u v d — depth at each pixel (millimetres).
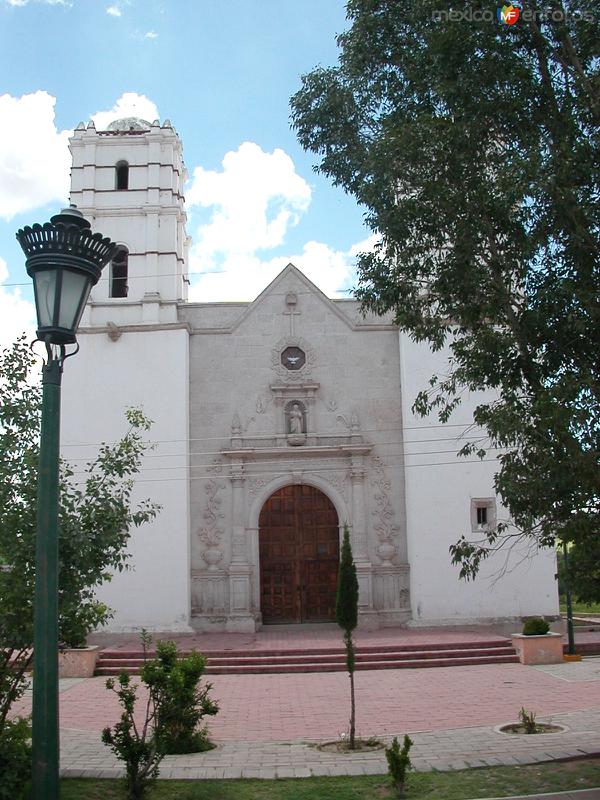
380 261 12531
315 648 22531
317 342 28562
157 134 30125
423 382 27516
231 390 28234
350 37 12773
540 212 10648
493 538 11820
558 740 12633
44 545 7914
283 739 13562
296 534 27703
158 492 26875
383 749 12523
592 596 10414
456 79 11297
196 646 23391
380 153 11703
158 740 10164
